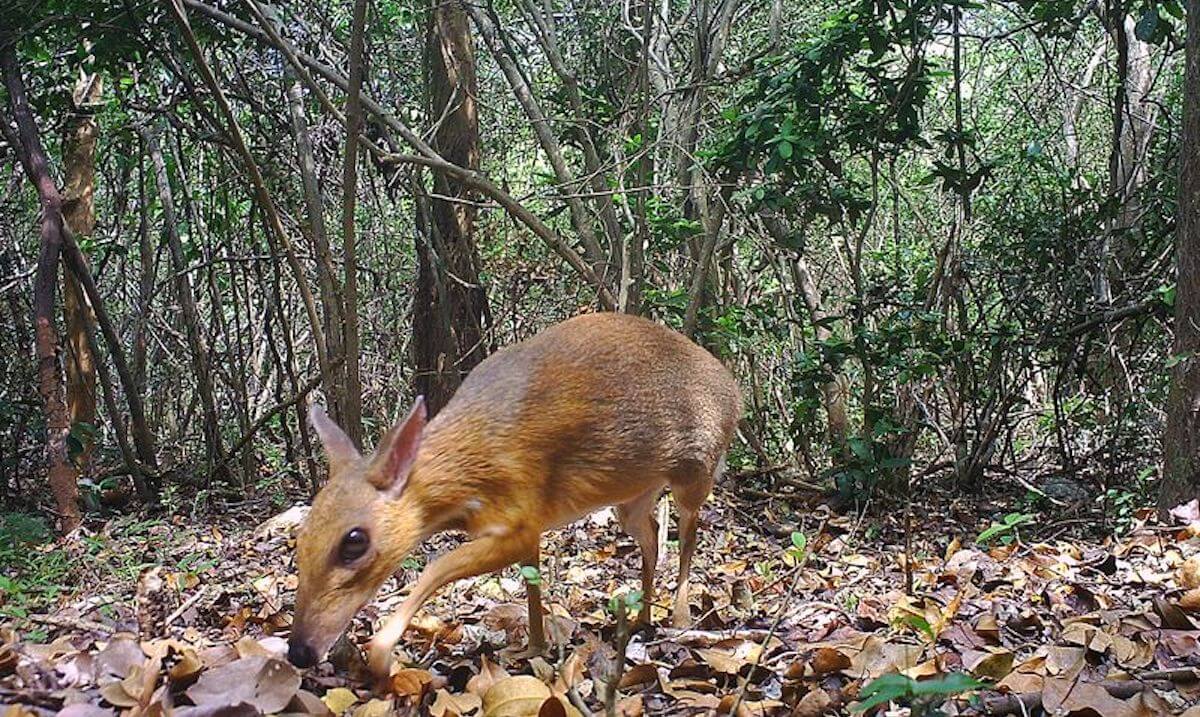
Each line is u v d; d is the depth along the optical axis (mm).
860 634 737
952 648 723
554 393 697
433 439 658
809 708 602
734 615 844
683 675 675
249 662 583
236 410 1604
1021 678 630
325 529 622
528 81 1688
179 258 1567
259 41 1322
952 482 1434
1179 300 1057
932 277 1427
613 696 550
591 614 852
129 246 1865
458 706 609
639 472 743
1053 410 1510
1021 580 890
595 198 1503
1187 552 935
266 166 1512
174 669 594
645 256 1471
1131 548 982
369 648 669
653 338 778
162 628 775
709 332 1423
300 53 1325
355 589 627
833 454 1419
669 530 1190
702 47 1455
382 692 631
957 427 1431
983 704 608
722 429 826
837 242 1994
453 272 1481
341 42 1600
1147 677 643
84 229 1612
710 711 620
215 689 569
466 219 1496
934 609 783
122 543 1076
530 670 702
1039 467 1539
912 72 1331
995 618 756
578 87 1685
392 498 636
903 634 744
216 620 850
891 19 1320
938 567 1005
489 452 667
